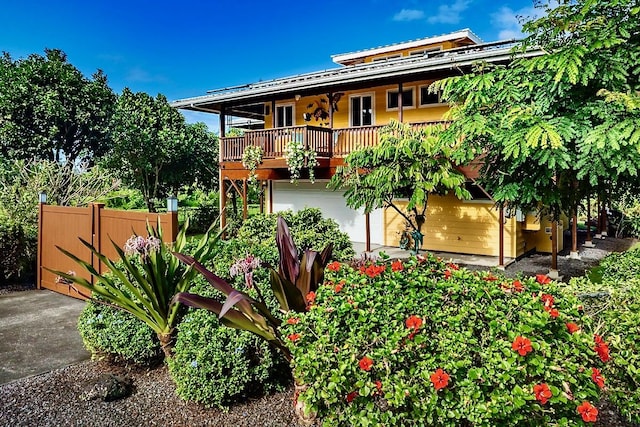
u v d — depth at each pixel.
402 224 12.49
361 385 2.11
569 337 2.19
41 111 18.22
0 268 7.91
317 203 14.09
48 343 5.00
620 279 4.99
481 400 1.99
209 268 4.29
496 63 8.98
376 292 2.51
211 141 19.50
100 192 12.32
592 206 14.96
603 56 4.20
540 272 9.14
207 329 3.49
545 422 2.05
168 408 3.41
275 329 3.07
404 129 8.75
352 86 11.48
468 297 2.45
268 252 4.65
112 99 20.86
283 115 14.89
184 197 21.16
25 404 3.51
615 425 3.03
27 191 10.05
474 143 5.31
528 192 5.05
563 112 4.58
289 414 3.26
